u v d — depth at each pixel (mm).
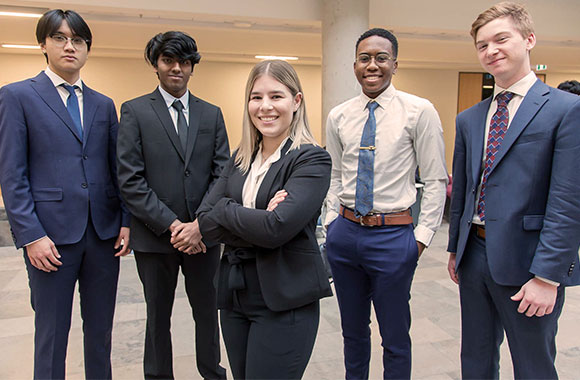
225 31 5266
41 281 1724
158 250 1870
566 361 2355
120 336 2721
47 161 1713
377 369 2342
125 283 3705
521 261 1430
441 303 3223
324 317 2992
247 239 1309
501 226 1455
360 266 1875
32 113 1684
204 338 2074
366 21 4598
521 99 1472
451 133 9797
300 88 1430
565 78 10484
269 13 4645
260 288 1379
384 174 1797
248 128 1501
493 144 1524
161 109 1909
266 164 1447
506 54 1429
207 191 1998
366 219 1798
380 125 1822
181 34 1869
